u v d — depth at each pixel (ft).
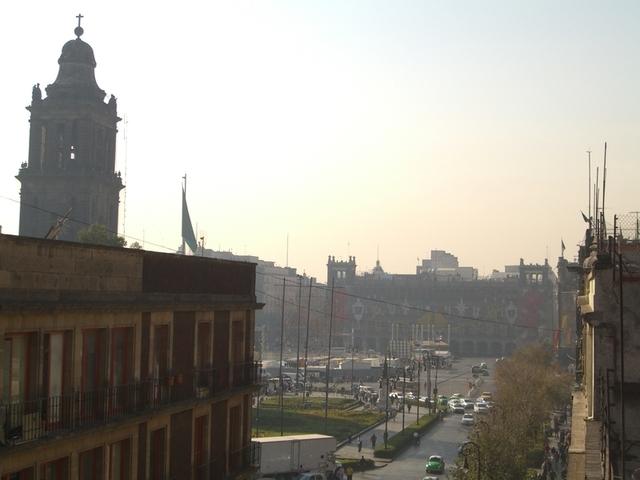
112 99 467.93
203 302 127.65
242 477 143.74
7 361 81.76
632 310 107.96
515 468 254.88
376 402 497.87
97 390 97.19
